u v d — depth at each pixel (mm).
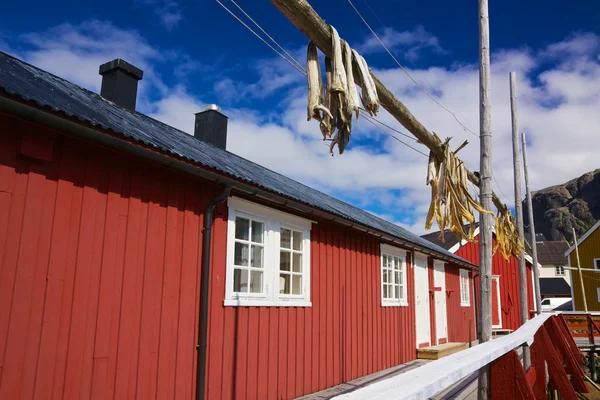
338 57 3340
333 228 8031
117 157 4426
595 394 8219
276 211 6492
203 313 5117
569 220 104062
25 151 3645
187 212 5133
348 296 8289
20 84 3924
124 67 7922
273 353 6250
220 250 5543
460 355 2123
